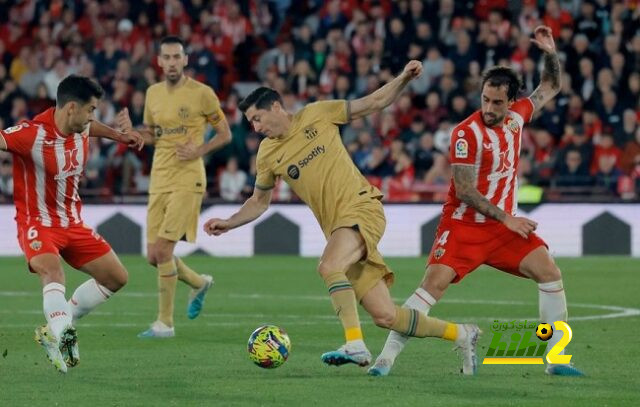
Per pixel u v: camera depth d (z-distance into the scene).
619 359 20.11
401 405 15.77
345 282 17.77
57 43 55.22
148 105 25.52
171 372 18.78
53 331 17.66
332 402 15.98
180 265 25.89
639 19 51.50
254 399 16.23
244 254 46.50
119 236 46.47
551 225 45.62
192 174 25.19
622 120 48.38
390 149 47.50
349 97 50.91
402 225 45.94
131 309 28.84
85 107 18.66
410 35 51.84
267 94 18.45
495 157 18.45
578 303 29.73
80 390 17.03
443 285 18.72
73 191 19.39
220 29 54.25
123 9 55.34
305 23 55.41
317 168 18.47
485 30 51.38
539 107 19.27
